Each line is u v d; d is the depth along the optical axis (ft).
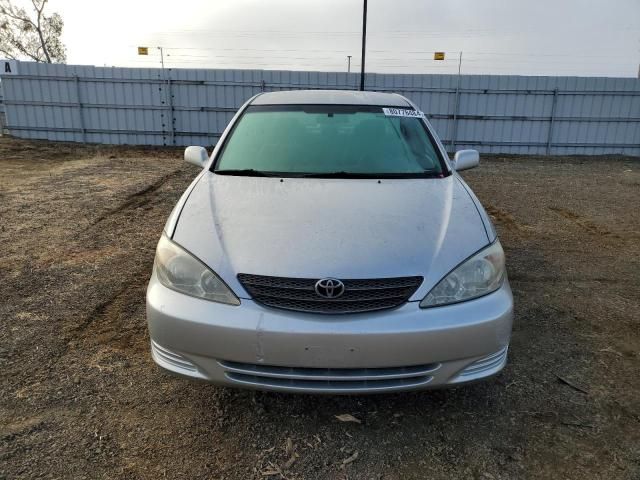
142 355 9.86
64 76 52.85
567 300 12.91
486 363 7.56
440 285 7.27
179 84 52.49
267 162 10.63
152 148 52.85
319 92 13.34
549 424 8.06
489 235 8.25
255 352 7.02
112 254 15.60
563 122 53.11
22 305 11.89
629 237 19.30
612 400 8.68
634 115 52.85
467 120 53.16
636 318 11.91
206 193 9.25
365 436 7.78
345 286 7.05
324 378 7.07
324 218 8.18
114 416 8.07
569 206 25.00
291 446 7.54
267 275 7.14
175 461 7.18
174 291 7.52
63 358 9.66
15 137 55.01
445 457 7.34
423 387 7.34
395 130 11.72
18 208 20.97
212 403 8.47
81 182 27.32
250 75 52.06
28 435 7.55
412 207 8.70
